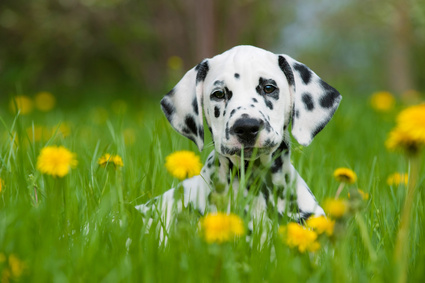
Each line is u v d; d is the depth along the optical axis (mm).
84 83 17516
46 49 17062
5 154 4238
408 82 25297
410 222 3496
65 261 2672
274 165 3639
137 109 11172
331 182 4410
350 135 7051
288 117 3797
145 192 4090
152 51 17609
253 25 17250
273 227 3123
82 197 3627
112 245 2973
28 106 10188
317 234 2844
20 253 2740
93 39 17047
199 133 3857
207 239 2559
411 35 24172
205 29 15680
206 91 3799
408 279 2830
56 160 3123
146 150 5285
